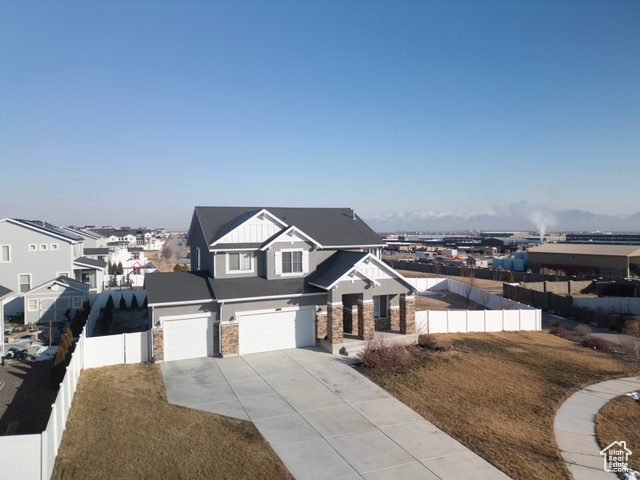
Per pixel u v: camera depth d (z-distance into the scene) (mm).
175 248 147625
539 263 64562
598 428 15273
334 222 31125
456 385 18828
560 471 12227
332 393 17578
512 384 19453
